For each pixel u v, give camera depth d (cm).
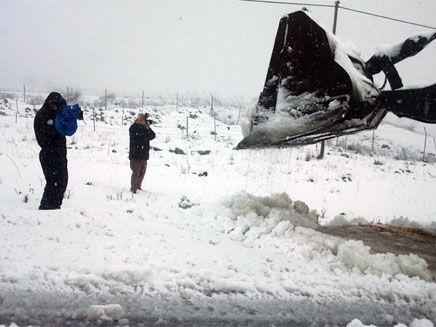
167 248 535
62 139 792
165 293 412
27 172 1345
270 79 657
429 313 416
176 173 1709
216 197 1317
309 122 607
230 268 485
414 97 641
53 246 505
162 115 3105
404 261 524
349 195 1614
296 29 631
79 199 953
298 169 1981
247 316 379
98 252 491
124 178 1470
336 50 614
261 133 645
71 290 400
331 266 518
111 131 2461
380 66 672
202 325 357
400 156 2728
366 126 646
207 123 3006
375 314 405
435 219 1283
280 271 490
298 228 631
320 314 395
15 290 390
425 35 650
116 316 359
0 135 2044
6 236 534
